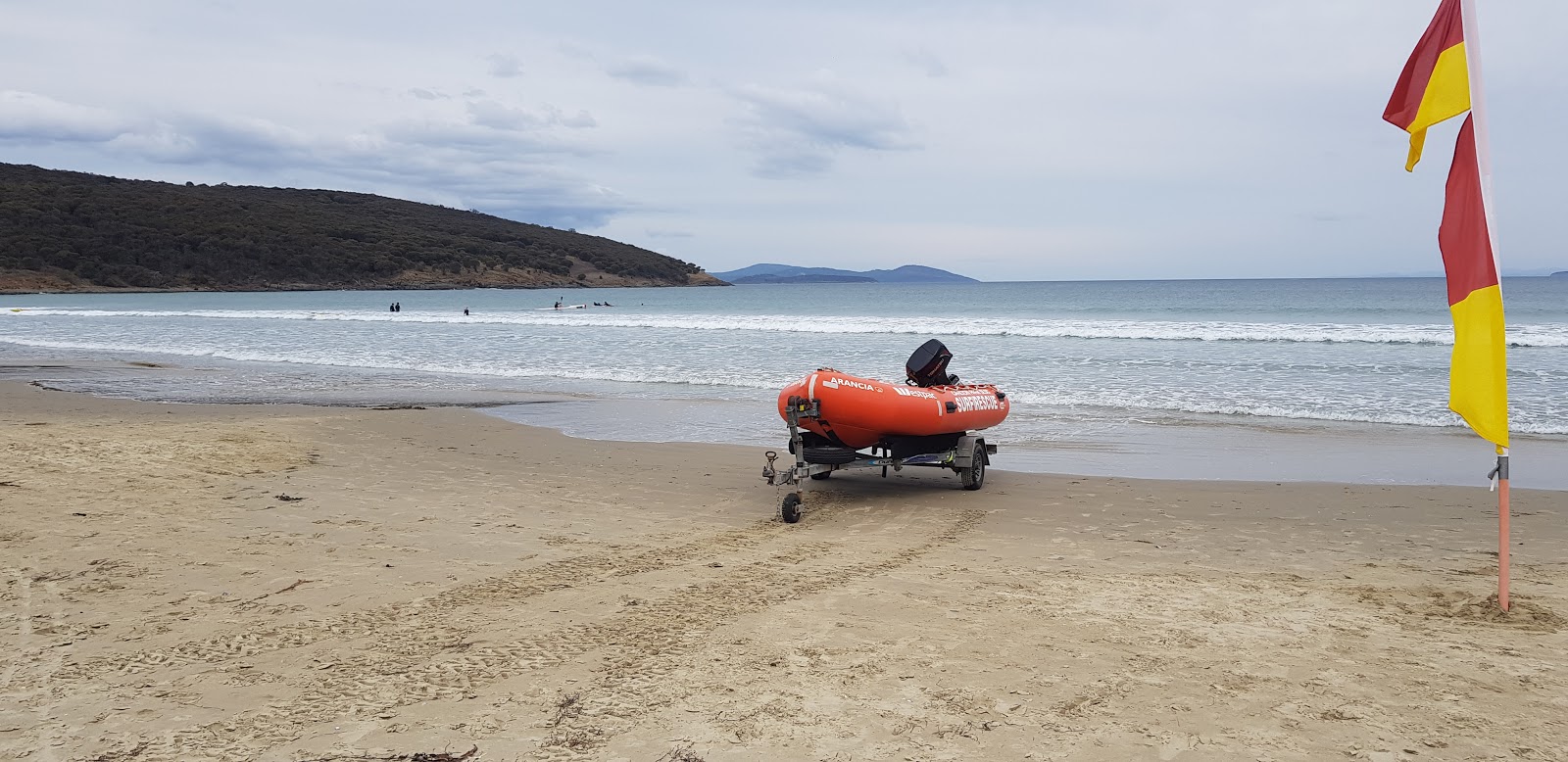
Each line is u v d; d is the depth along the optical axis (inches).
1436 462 425.1
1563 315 1665.8
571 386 768.9
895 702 159.6
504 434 512.4
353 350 1136.8
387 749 141.4
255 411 601.0
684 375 831.7
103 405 623.8
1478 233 208.5
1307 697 162.2
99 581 230.4
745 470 413.4
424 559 257.3
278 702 159.3
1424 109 212.8
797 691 164.4
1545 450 449.7
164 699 160.4
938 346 410.3
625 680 169.8
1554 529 297.7
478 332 1471.5
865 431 355.9
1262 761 138.6
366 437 492.4
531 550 269.6
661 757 139.3
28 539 266.7
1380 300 2593.5
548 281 6363.2
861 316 1987.0
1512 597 222.4
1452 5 208.8
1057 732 148.3
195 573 239.1
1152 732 148.4
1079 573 247.9
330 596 221.5
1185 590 231.0
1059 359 894.4
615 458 441.1
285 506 321.1
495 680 169.8
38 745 142.1
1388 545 280.8
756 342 1202.6
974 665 177.3
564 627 200.1
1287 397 637.3
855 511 332.2
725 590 229.6
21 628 196.5
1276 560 262.7
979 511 331.9
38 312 2268.7
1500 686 167.5
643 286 7042.3
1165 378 745.6
